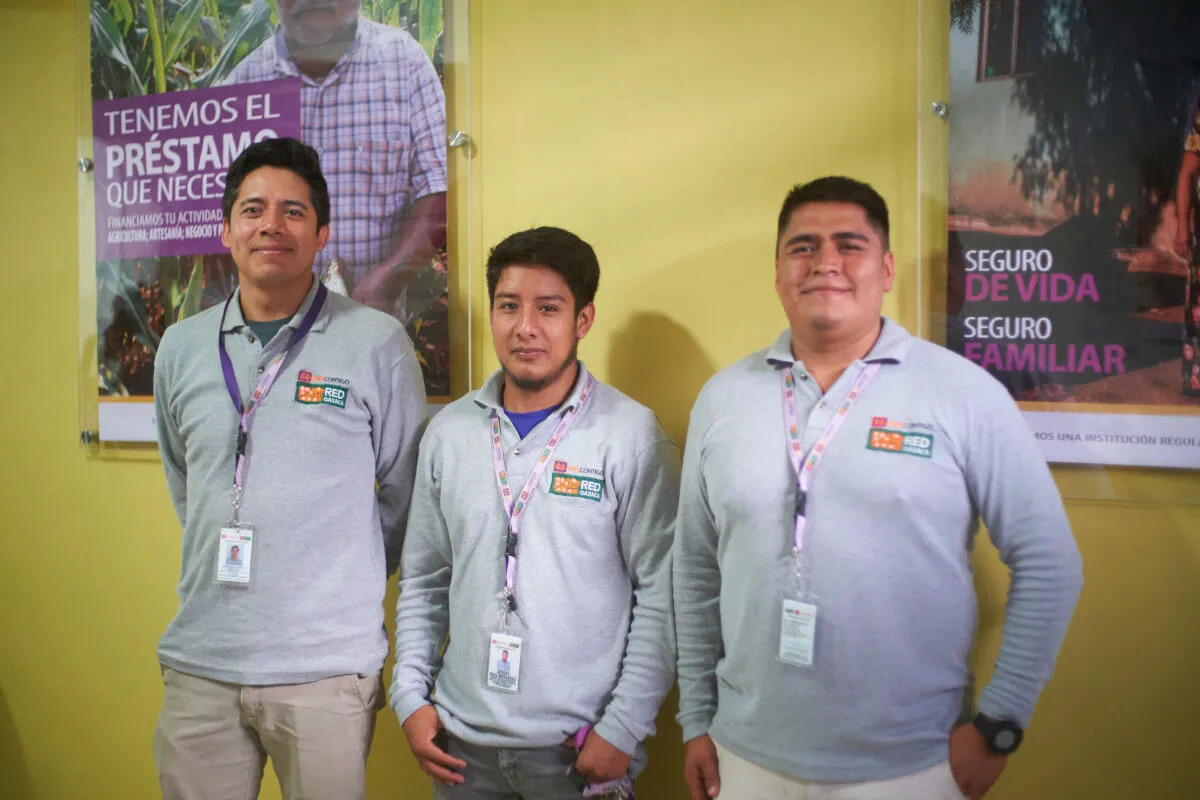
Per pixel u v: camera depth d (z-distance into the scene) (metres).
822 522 1.17
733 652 1.24
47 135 2.15
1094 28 1.46
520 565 1.36
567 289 1.38
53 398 2.16
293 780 1.45
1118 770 1.49
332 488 1.49
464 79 1.81
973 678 1.21
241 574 1.46
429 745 1.36
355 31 1.85
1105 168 1.46
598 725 1.30
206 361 1.57
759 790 1.18
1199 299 1.42
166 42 2.00
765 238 1.66
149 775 2.11
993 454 1.15
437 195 1.81
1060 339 1.49
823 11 1.62
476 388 1.82
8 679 2.23
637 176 1.73
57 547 2.17
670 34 1.70
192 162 1.99
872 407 1.20
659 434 1.43
